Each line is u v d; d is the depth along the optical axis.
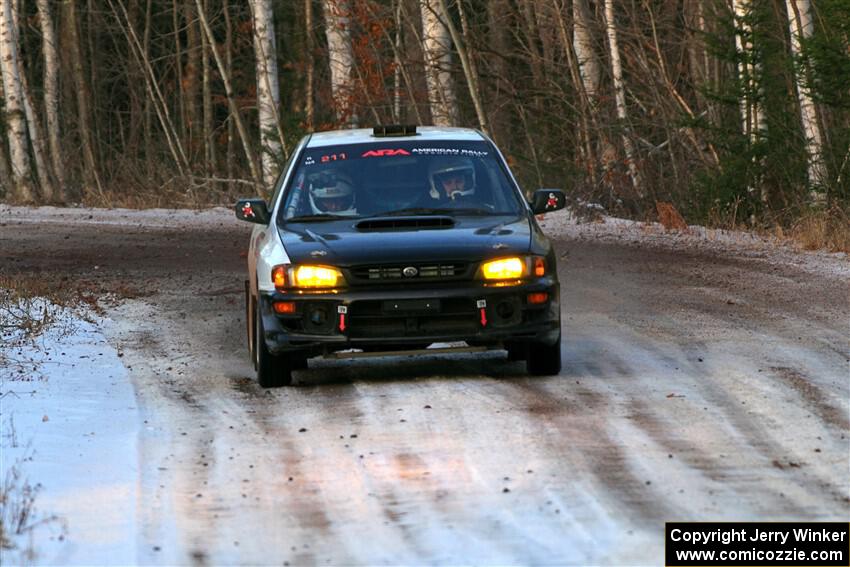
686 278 61.50
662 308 52.19
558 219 92.06
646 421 31.84
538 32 131.00
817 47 83.69
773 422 31.58
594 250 74.12
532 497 25.66
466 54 107.94
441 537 23.45
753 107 92.06
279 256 36.97
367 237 37.16
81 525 24.88
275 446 30.73
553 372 38.06
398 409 33.81
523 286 36.22
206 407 35.59
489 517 24.50
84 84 166.12
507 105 127.25
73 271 68.75
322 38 167.25
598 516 24.30
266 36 120.81
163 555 23.14
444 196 39.75
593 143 113.06
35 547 23.55
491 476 27.25
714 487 26.09
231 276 65.69
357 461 28.94
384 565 22.14
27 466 28.98
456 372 39.22
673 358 40.69
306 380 39.03
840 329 45.97
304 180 40.50
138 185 133.75
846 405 33.34
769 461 27.98
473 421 32.12
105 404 36.03
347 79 119.31
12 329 48.09
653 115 112.69
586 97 109.81
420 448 29.80
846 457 28.23
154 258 74.38
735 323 47.88
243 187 131.88
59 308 53.94
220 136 190.12
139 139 194.88
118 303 56.72
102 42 196.25
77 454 30.23
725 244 76.31
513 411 33.16
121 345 46.25
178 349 45.47
